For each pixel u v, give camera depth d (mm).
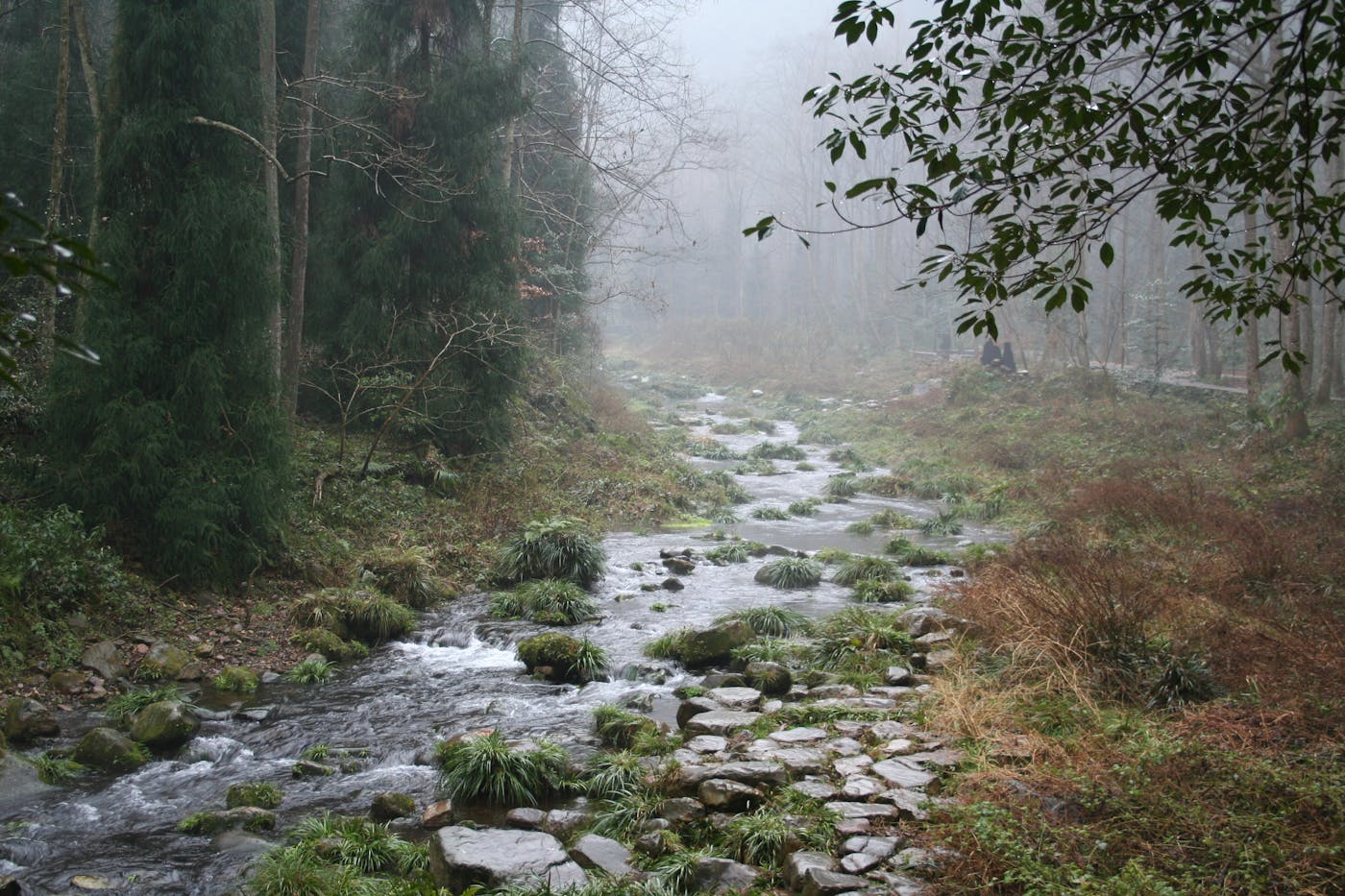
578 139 27859
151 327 10797
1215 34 3857
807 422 37625
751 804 5812
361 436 16969
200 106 11094
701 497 21594
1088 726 6469
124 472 10438
